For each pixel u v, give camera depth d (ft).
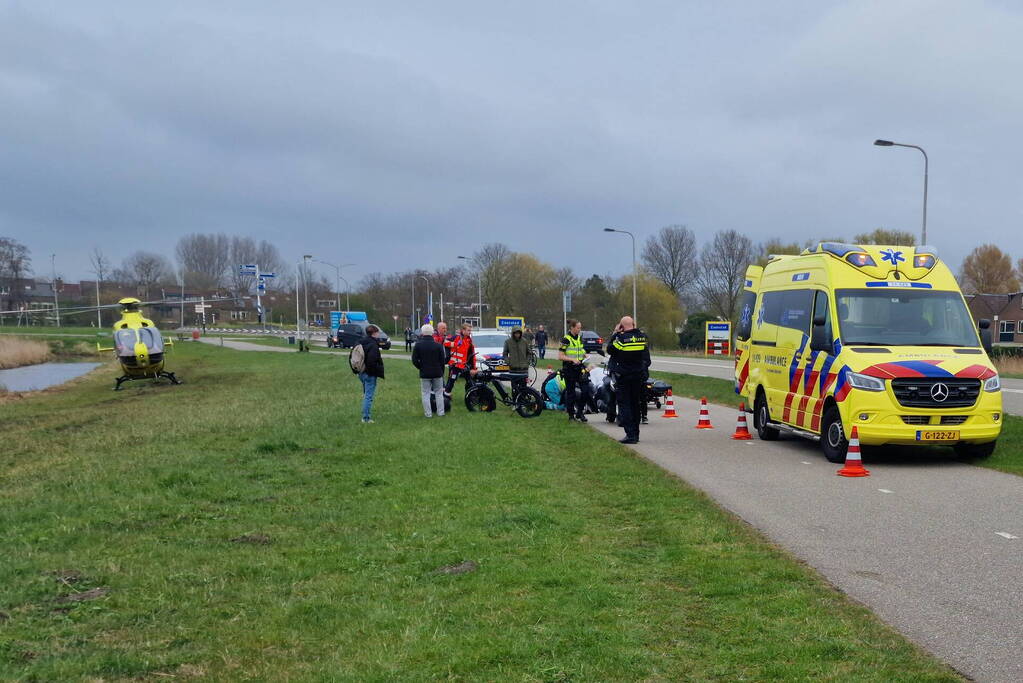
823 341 36.88
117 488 30.30
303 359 154.40
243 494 29.37
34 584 18.70
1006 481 30.73
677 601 17.26
